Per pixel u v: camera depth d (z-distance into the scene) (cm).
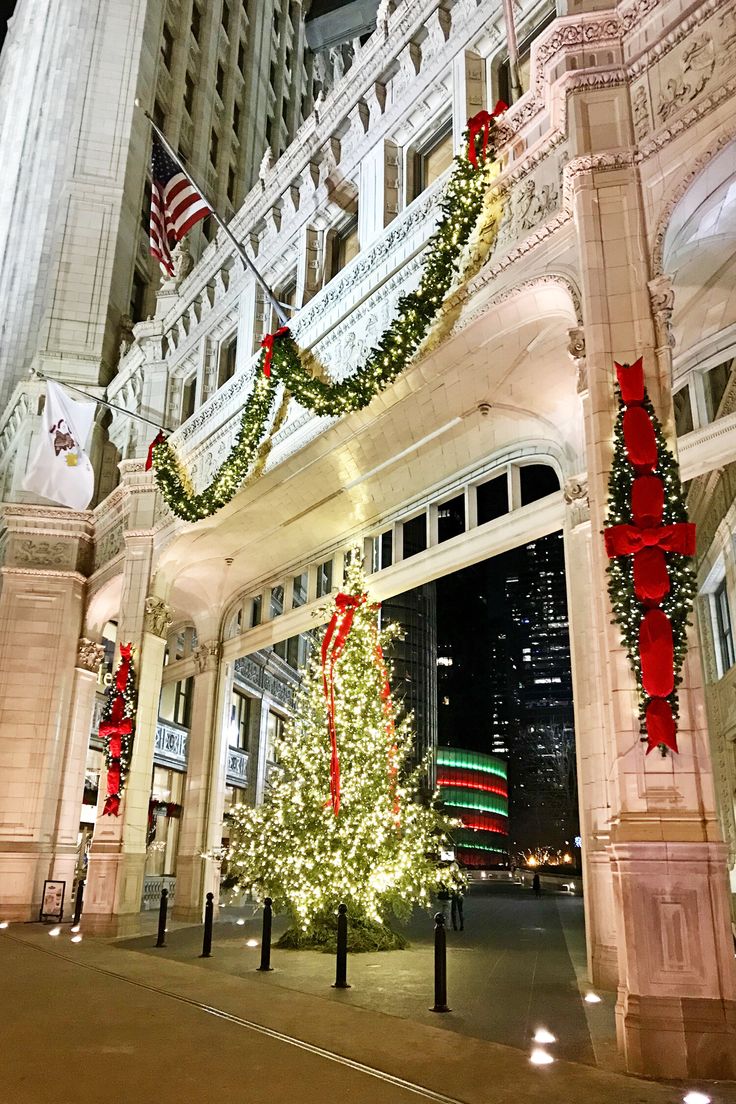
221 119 4116
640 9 1057
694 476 1180
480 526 1573
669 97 998
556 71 1103
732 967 680
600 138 1028
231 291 2006
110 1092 563
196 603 2388
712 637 1820
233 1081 595
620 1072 642
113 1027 769
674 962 687
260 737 3628
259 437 1611
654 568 775
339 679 1448
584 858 1140
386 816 1366
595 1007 890
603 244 969
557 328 1203
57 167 3647
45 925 1948
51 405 2042
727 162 929
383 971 1131
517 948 1427
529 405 1419
